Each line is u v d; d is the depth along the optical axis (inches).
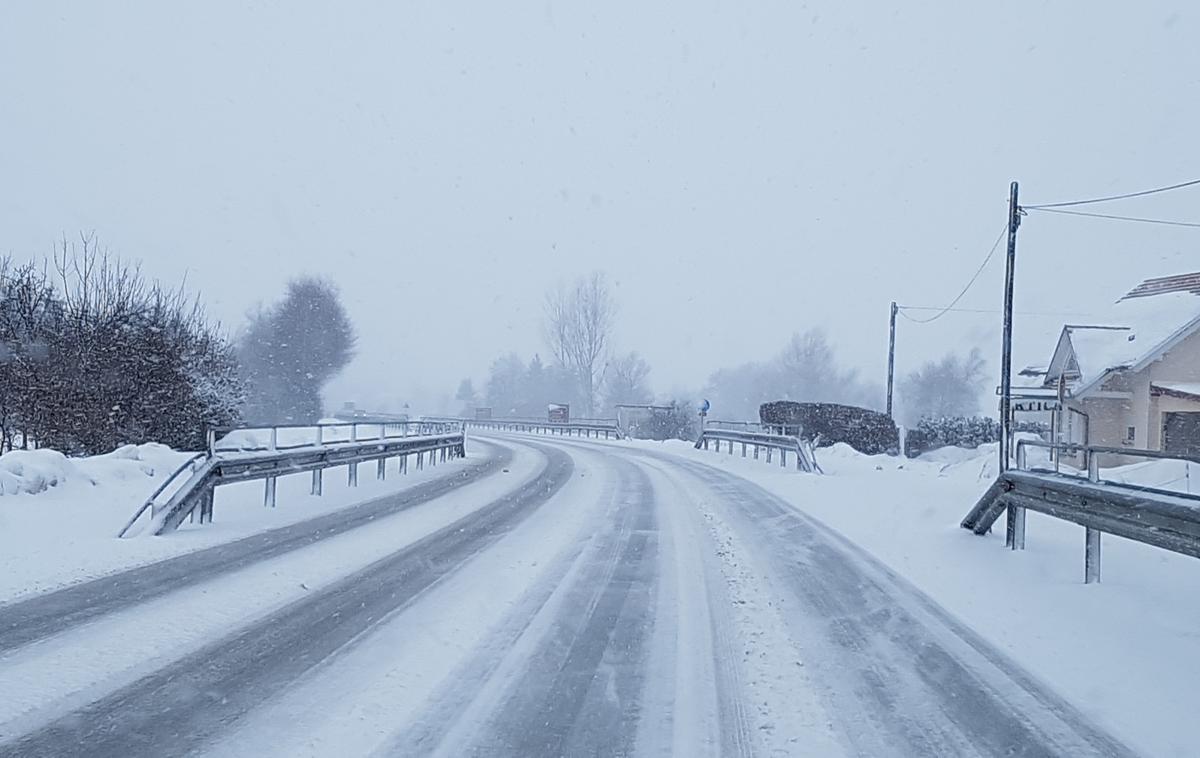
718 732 190.9
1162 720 197.9
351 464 676.7
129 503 517.3
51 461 537.3
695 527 496.7
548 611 294.0
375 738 183.8
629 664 237.9
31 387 739.4
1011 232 874.8
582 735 188.1
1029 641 260.8
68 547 383.2
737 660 242.7
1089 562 329.7
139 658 234.2
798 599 315.6
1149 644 253.4
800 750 181.6
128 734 183.3
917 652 250.8
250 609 288.2
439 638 258.7
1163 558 380.8
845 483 762.8
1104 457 1130.0
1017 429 1274.6
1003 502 409.4
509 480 786.8
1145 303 1258.6
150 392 810.8
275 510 528.4
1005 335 861.8
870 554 408.5
